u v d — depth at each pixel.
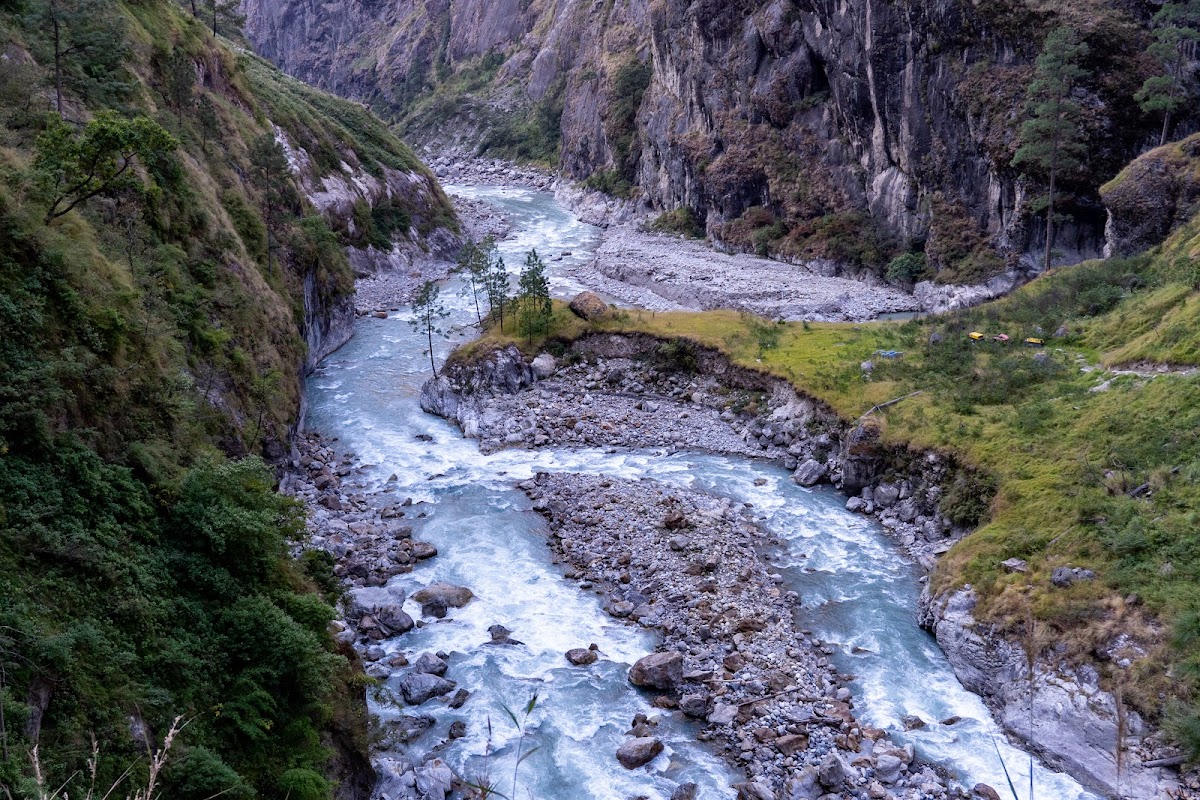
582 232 144.38
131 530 26.88
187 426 35.03
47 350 28.20
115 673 22.66
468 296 98.75
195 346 45.12
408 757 30.52
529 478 55.25
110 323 31.27
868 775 30.23
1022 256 90.81
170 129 59.00
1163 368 50.19
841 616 40.44
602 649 37.19
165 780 21.53
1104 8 90.06
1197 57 86.00
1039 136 85.62
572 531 47.69
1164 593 33.38
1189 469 39.03
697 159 133.25
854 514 51.00
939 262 97.69
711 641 37.56
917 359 63.31
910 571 44.50
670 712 33.34
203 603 27.25
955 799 29.58
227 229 57.81
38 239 29.84
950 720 33.81
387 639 37.69
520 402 67.81
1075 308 66.75
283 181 76.12
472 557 44.78
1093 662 32.88
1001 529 41.28
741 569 43.47
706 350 70.31
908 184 103.50
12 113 43.00
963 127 96.19
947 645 37.53
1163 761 29.34
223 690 25.47
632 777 29.95
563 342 75.06
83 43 55.78
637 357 73.56
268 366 54.19
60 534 24.19
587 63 187.50
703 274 105.19
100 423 29.09
